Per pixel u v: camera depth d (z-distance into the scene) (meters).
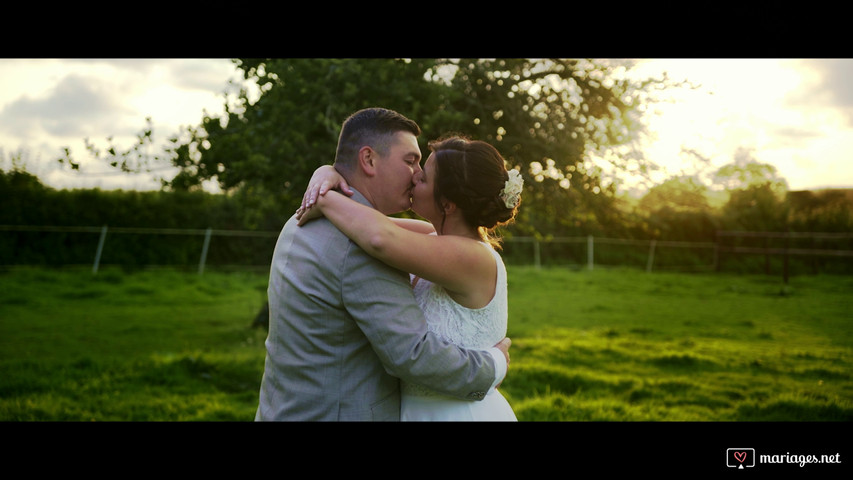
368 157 2.14
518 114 7.98
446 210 2.24
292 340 2.03
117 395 5.93
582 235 20.64
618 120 7.31
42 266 14.69
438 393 2.13
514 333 9.66
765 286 16.30
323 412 1.99
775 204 20.84
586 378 6.69
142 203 16.39
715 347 8.81
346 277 1.96
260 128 7.19
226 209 17.22
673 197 7.89
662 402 6.01
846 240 19.53
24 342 8.30
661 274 18.88
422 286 2.26
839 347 8.96
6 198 15.12
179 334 9.02
